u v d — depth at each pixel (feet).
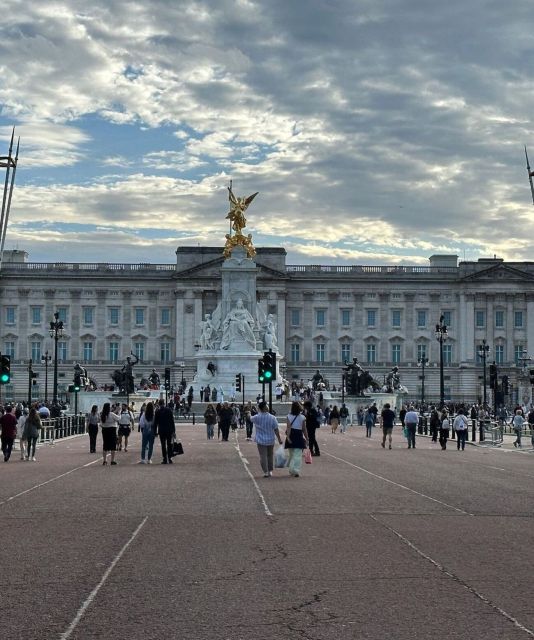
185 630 60.13
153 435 190.49
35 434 201.87
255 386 467.52
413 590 70.95
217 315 489.67
